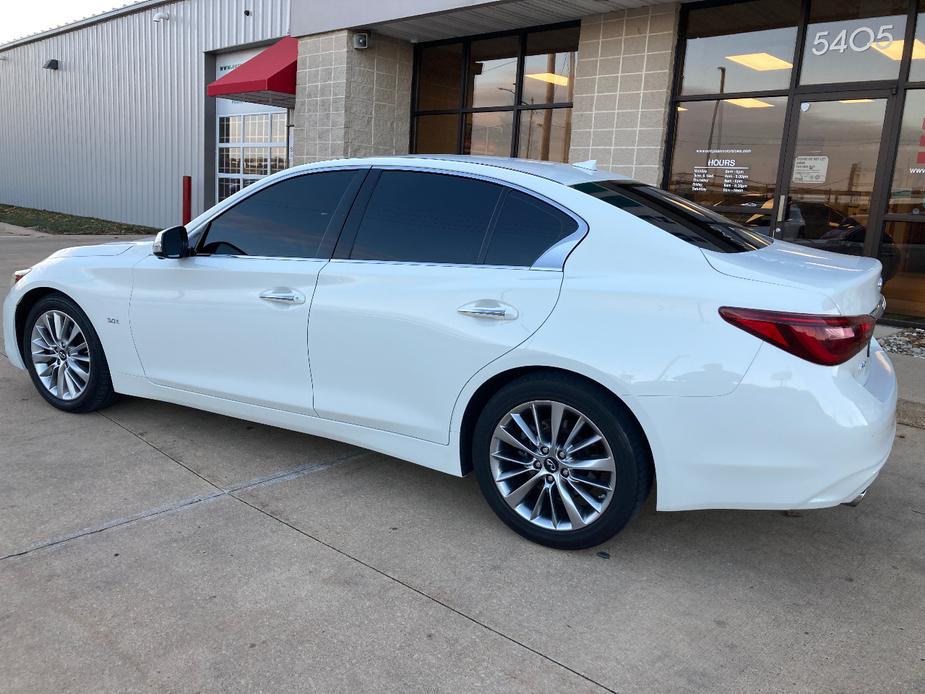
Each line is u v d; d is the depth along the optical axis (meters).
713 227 3.33
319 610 2.70
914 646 2.60
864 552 3.29
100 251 4.61
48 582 2.80
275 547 3.13
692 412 2.78
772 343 2.69
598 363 2.90
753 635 2.64
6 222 19.28
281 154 15.72
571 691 2.32
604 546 3.27
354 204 3.69
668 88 8.48
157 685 2.28
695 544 3.32
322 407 3.66
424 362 3.32
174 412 4.79
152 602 2.70
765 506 2.78
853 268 3.12
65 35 21.39
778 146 8.02
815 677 2.42
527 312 3.07
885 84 7.29
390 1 9.90
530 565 3.07
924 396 5.18
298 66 11.64
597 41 8.96
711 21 8.25
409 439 3.45
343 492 3.71
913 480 4.11
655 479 3.04
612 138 8.96
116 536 3.16
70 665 2.35
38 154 23.73
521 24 9.87
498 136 10.73
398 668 2.40
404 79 11.60
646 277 2.94
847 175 7.65
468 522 3.44
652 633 2.63
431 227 3.46
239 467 3.96
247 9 15.48
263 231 3.94
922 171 7.25
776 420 2.69
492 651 2.50
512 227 3.28
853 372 2.79
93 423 4.52
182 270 4.07
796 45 7.74
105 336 4.42
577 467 3.06
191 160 17.69
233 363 3.95
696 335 2.79
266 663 2.40
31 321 4.70
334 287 3.56
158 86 18.30
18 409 4.73
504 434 3.19
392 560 3.07
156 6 17.89
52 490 3.58
